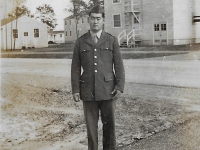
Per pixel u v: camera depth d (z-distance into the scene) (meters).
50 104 5.87
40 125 4.67
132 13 20.83
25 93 6.80
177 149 3.49
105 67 3.40
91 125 3.46
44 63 11.71
